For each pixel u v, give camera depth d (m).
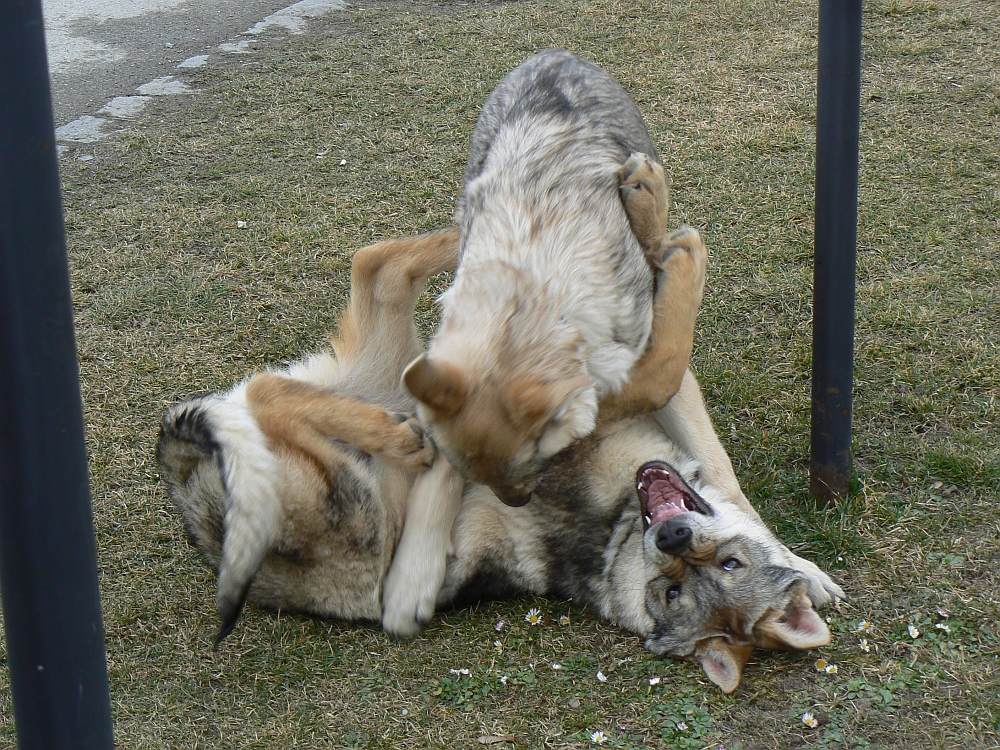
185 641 3.57
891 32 8.09
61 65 9.04
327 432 3.72
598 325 3.31
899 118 6.64
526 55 8.47
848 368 3.60
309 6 10.46
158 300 5.54
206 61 9.07
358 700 3.25
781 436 4.19
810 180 6.06
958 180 5.85
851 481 3.82
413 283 4.25
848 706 3.01
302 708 3.23
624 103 4.23
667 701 3.12
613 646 3.42
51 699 2.03
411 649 3.49
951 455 3.86
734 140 6.61
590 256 3.36
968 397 4.22
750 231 5.61
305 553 3.65
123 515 4.19
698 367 4.62
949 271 5.05
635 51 8.30
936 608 3.29
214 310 5.44
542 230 3.35
